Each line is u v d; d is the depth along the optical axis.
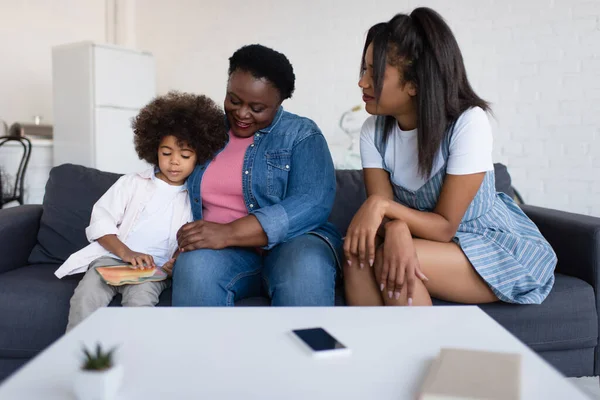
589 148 3.61
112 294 1.45
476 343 0.86
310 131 1.56
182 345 0.84
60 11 5.43
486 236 1.46
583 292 1.48
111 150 4.10
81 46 3.95
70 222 1.77
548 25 3.65
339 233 1.63
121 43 5.34
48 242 1.76
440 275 1.38
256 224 1.41
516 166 3.81
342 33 4.38
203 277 1.32
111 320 0.94
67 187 1.83
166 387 0.71
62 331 1.43
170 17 5.15
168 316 0.96
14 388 0.70
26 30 5.25
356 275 1.36
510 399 0.66
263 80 1.49
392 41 1.35
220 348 0.83
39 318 1.43
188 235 1.39
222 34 4.91
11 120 5.24
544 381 0.73
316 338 0.85
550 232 1.70
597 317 1.49
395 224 1.30
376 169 1.57
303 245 1.39
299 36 4.55
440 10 3.95
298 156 1.53
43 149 4.13
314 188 1.50
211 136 1.55
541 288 1.44
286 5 4.57
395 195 1.58
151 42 5.28
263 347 0.84
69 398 0.68
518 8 3.72
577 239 1.56
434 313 0.99
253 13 4.73
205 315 0.97
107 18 5.52
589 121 3.60
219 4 4.89
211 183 1.56
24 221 1.75
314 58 4.50
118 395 0.69
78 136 4.05
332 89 4.46
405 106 1.43
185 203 1.64
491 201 1.49
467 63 3.88
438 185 1.45
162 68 5.25
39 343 1.44
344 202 1.87
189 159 1.59
